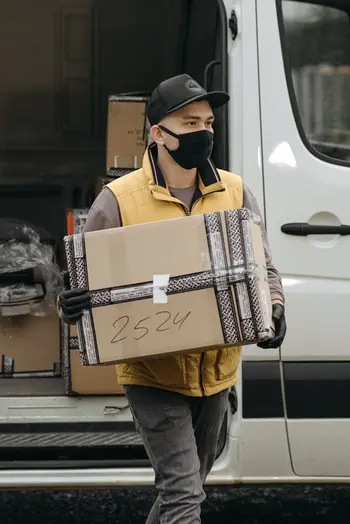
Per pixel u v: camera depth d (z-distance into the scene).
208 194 6.19
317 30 8.02
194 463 6.14
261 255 5.98
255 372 7.74
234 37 7.94
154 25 11.78
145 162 6.20
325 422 7.78
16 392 8.52
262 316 5.74
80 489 7.89
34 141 11.97
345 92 8.01
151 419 6.15
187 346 5.78
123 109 9.22
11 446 7.98
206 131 6.05
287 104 7.89
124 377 6.28
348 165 7.91
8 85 11.96
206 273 5.76
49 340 9.24
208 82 8.11
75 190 11.97
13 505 8.79
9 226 10.05
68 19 11.88
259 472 7.83
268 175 7.82
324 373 7.80
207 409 6.42
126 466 7.91
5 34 11.89
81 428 8.20
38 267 9.62
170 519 6.06
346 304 7.80
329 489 9.04
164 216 6.11
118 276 5.83
